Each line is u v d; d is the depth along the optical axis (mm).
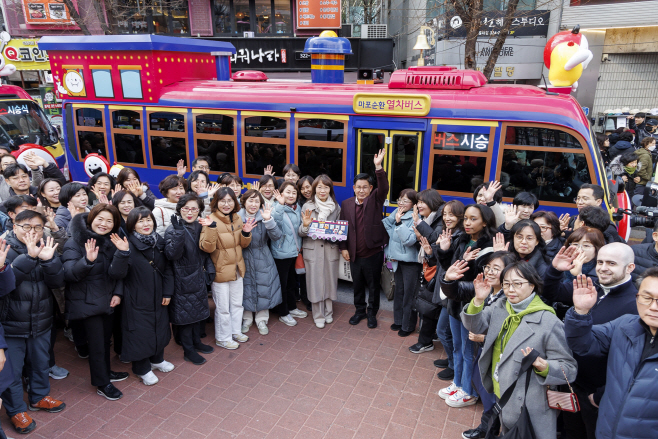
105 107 7465
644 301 2369
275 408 4023
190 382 4398
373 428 3783
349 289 6621
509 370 2850
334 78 7371
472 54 8906
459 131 5578
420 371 4578
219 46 8258
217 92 6801
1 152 6285
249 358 4809
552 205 5367
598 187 4508
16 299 3549
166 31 15961
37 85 17500
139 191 5465
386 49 16625
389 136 5918
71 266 3744
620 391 2463
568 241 3639
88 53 7312
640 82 13445
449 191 5766
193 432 3727
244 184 6836
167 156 7250
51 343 4305
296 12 16062
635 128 11859
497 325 2996
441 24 13500
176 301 4496
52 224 4355
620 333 2570
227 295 4914
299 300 6336
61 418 3865
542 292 3168
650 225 5262
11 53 15680
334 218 5449
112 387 4145
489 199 4410
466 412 3982
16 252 3688
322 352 4914
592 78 13586
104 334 4039
